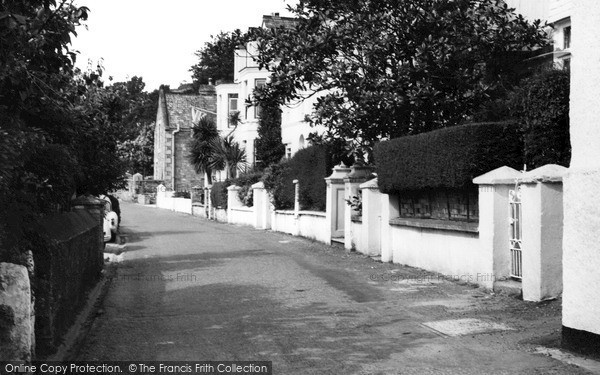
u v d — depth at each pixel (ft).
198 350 27.91
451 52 56.70
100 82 42.57
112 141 50.70
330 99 61.31
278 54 63.46
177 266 56.39
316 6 61.98
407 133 59.41
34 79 26.48
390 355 26.43
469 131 42.29
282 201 97.55
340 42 60.64
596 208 24.79
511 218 38.81
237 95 183.52
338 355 26.61
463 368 24.35
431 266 48.26
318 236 77.41
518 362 24.82
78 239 34.81
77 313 34.24
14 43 23.35
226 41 66.13
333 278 47.24
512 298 36.99
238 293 41.75
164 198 214.07
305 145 111.14
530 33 58.49
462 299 37.73
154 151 279.69
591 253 25.07
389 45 59.26
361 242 62.18
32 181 27.30
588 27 25.53
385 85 57.26
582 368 23.79
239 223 121.60
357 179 64.64
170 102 248.93
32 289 22.89
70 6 26.76
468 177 42.45
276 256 62.69
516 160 42.78
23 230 24.64
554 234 35.09
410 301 37.68
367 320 33.04
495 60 59.62
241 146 166.20
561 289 35.24
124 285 45.98
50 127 34.19
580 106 25.94
